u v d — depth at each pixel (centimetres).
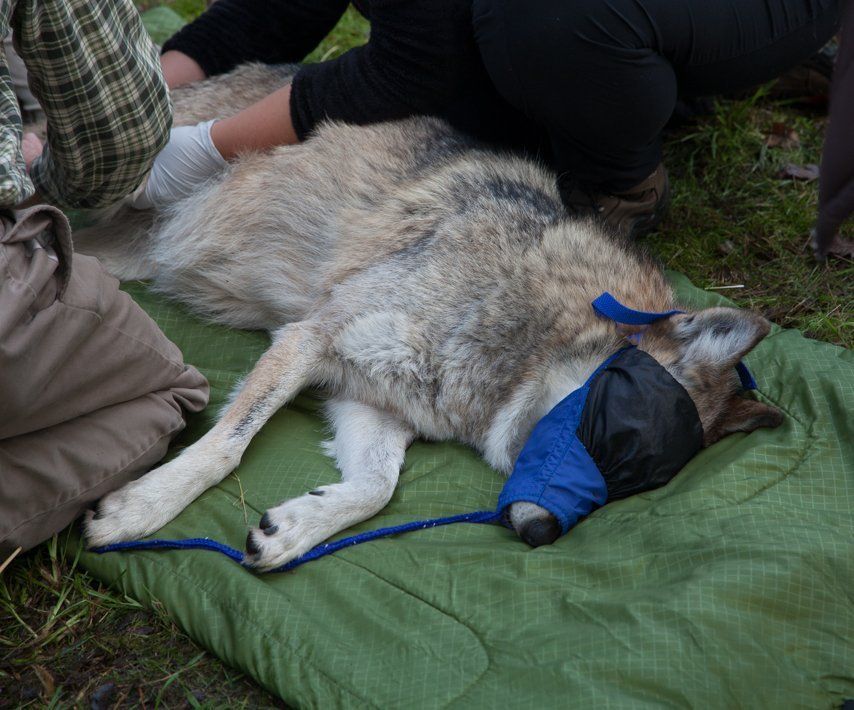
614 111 340
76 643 241
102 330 245
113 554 257
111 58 246
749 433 296
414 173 354
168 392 280
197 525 269
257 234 370
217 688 227
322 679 216
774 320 386
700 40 338
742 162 478
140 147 271
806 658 215
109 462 260
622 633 213
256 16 423
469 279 317
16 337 215
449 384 310
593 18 315
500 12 323
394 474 292
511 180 353
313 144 364
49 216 224
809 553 230
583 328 301
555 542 258
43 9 224
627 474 261
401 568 247
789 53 369
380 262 334
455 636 224
